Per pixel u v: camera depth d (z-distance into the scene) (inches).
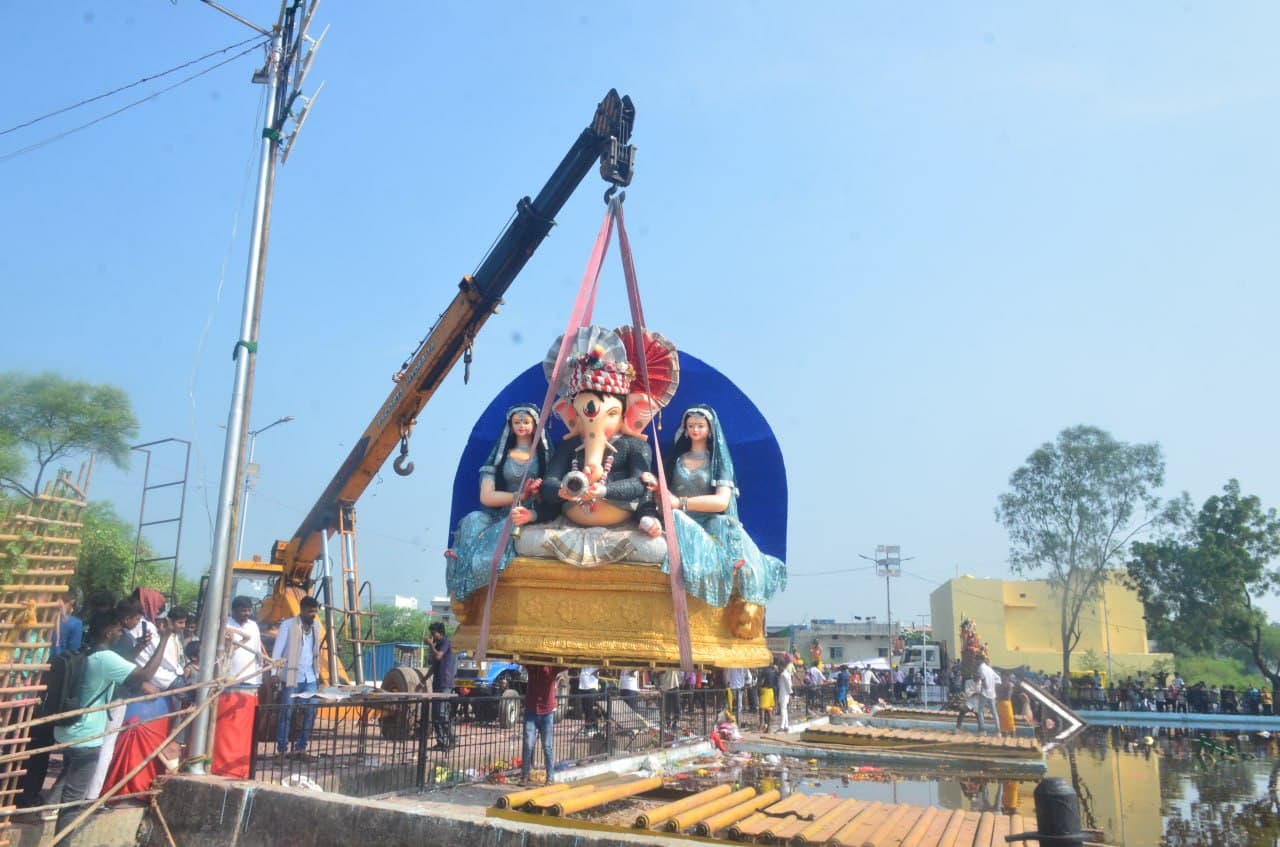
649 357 373.1
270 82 401.4
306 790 288.7
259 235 388.5
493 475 381.4
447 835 242.2
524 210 681.0
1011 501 1910.7
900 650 2878.9
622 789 362.0
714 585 337.1
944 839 300.4
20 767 300.7
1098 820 447.8
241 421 369.7
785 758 673.6
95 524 975.6
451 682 604.1
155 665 333.7
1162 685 1790.1
